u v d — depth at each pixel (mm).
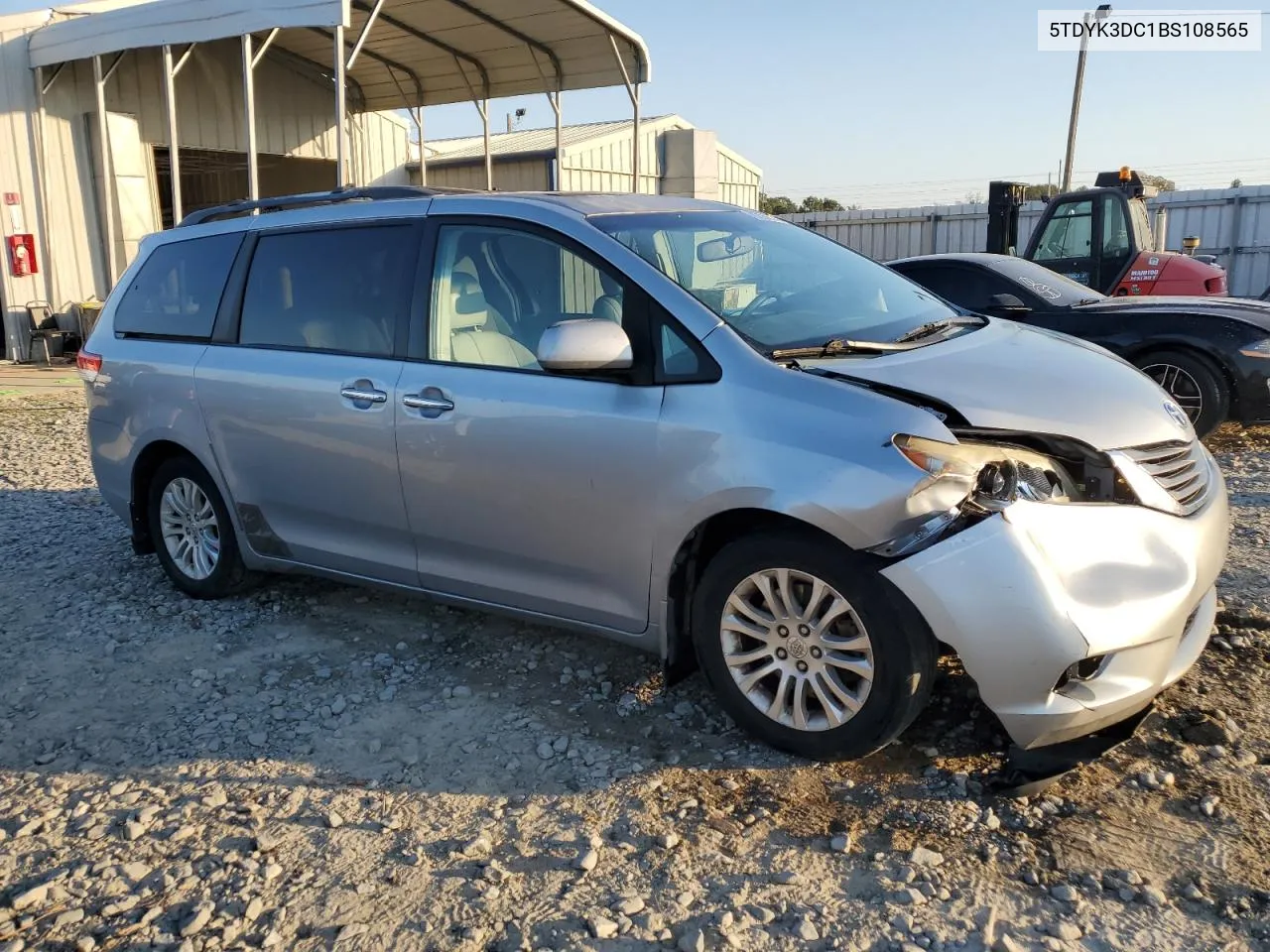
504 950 2672
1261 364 7676
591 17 14414
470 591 4219
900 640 3193
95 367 5504
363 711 4016
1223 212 21562
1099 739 3383
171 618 5090
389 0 13758
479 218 4180
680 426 3486
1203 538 3346
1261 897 2730
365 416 4285
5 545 6406
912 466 3102
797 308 3967
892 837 3059
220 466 4934
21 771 3682
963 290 8938
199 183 22016
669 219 4266
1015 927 2680
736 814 3217
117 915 2869
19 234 15469
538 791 3400
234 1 12602
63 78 15758
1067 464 3297
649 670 4238
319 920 2812
